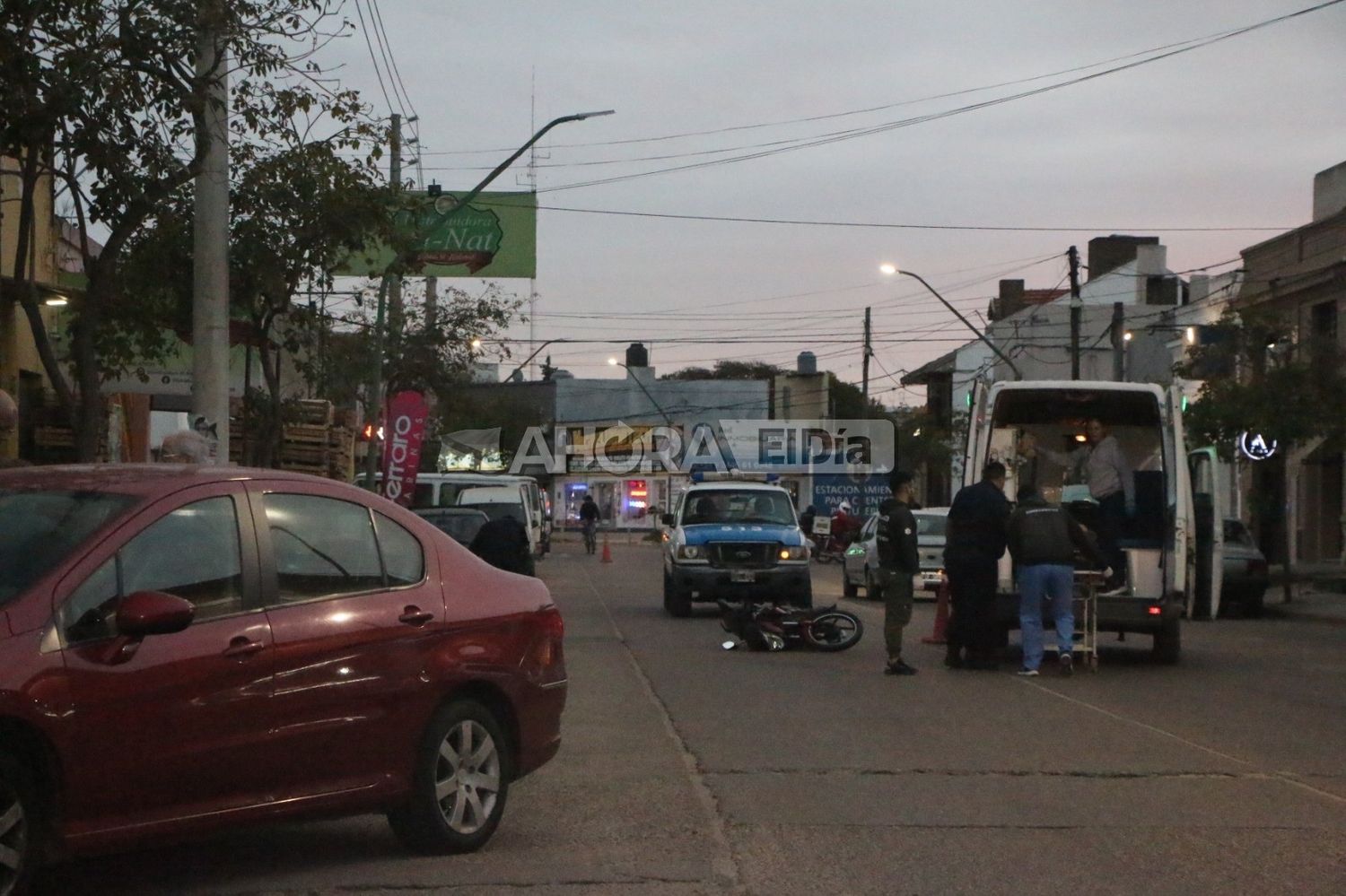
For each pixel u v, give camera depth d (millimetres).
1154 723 11555
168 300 16859
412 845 7086
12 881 5293
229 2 12398
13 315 18609
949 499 58719
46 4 11445
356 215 15969
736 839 7551
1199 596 16797
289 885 6523
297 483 6742
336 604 6598
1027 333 54531
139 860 7020
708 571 21547
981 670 15203
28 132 11516
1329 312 34312
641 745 10328
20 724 5309
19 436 19516
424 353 33156
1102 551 16656
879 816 8078
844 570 28641
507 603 7523
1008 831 7754
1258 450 28234
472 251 34938
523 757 7527
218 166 13523
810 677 14414
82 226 12102
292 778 6270
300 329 19188
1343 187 36312
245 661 6070
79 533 5840
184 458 10047
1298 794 8789
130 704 5629
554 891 6504
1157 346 49781
